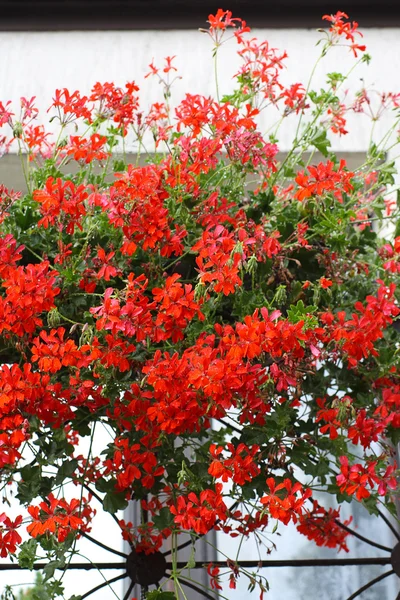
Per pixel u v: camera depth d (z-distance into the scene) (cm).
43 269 145
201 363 137
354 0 268
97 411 158
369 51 264
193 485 153
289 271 165
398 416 159
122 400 153
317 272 170
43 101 253
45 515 145
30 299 141
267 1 267
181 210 162
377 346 171
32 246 165
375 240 200
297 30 267
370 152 195
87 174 186
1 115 178
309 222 175
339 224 169
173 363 138
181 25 265
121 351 141
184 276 167
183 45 263
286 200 183
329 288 167
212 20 185
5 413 144
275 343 137
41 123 250
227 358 137
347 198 188
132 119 183
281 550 225
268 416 157
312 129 193
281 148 247
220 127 163
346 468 150
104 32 263
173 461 157
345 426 155
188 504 144
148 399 150
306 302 168
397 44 266
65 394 147
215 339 154
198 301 142
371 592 222
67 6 262
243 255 148
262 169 180
